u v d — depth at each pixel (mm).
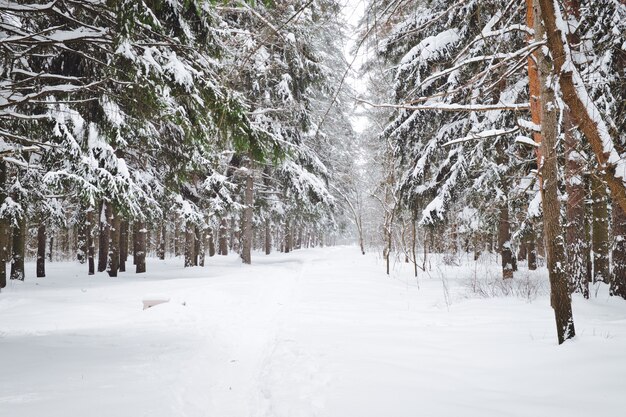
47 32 5387
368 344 5680
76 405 3707
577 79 3033
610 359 4195
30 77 5711
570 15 7070
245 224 23344
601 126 3000
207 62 6406
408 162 15094
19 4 5457
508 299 9375
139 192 13344
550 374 4062
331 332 6582
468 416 3182
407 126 11930
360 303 9680
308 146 23016
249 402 4387
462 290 11336
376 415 3281
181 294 11453
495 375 4199
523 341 5383
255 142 7113
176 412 3838
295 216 28031
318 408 3539
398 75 10609
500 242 12930
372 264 20625
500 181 11273
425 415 3230
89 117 7160
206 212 20250
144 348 6258
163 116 6336
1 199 14016
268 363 5312
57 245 43844
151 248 47156
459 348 5324
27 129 7211
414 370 4453
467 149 11547
